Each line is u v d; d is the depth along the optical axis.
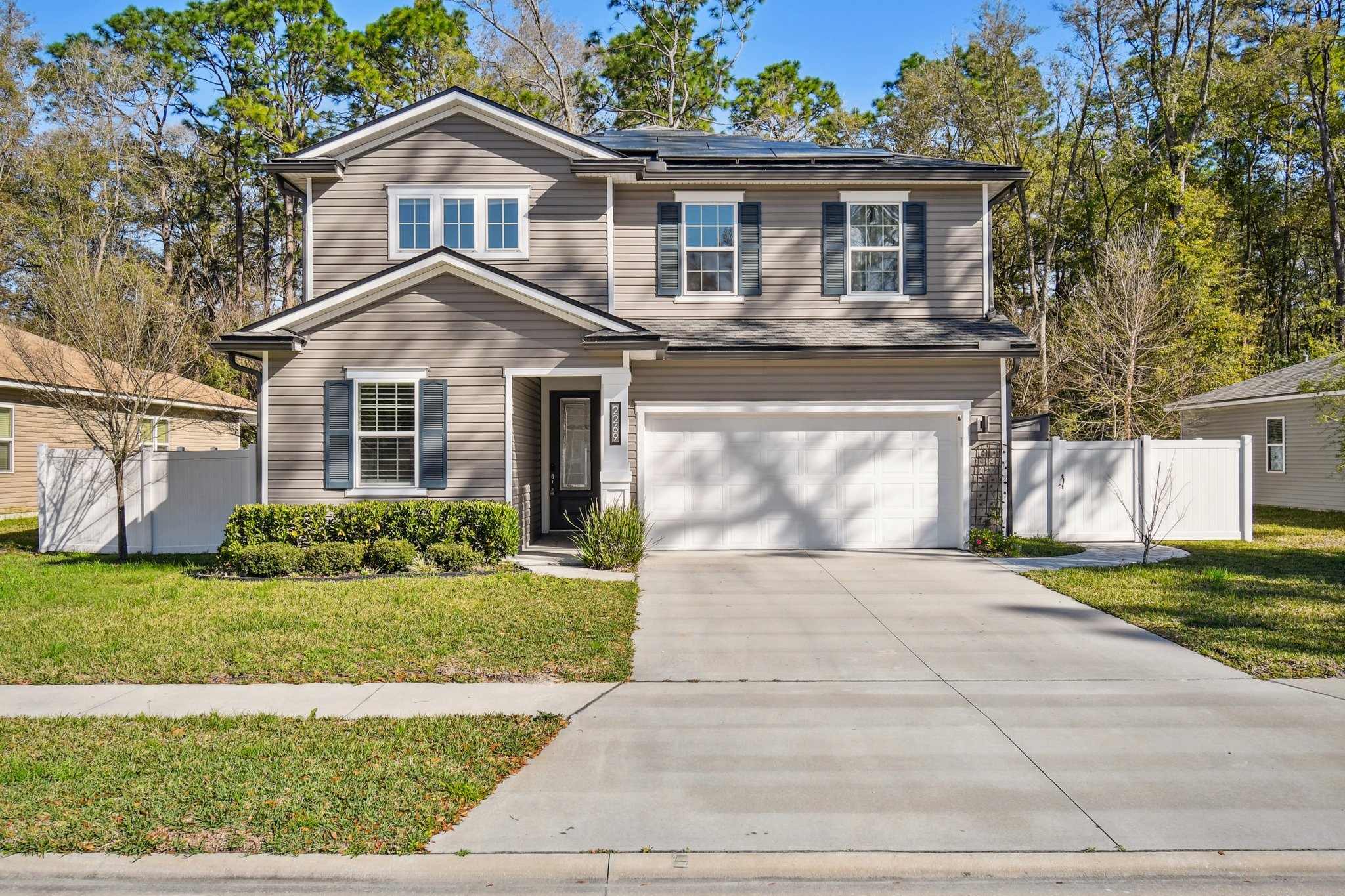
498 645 8.07
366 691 6.88
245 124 34.25
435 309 13.27
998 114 31.31
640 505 14.39
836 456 14.65
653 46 33.72
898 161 16.58
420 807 4.74
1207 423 26.59
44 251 29.86
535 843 4.41
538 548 14.77
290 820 4.58
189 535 14.78
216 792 4.88
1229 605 9.83
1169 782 5.14
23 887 4.12
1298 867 4.23
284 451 13.23
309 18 34.50
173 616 9.19
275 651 7.85
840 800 4.91
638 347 12.93
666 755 5.58
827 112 38.62
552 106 33.00
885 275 15.85
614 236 15.58
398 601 9.88
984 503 14.49
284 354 13.21
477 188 15.09
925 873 4.22
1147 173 28.86
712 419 14.55
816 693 6.90
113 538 15.08
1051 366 25.61
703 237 15.75
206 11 34.94
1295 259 35.38
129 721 6.11
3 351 20.95
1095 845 4.39
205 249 38.78
